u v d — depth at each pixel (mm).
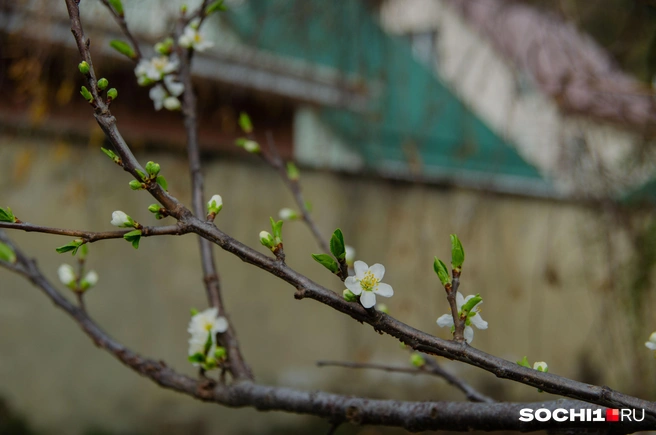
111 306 4855
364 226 6133
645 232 5195
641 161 5055
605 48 5160
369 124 6281
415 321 6352
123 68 4398
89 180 4645
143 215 4961
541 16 5273
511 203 7004
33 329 4605
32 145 4418
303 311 6023
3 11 3871
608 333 5398
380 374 6457
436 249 6441
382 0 5738
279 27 5633
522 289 7062
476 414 1151
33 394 4598
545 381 959
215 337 1529
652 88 4574
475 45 6152
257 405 1446
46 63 4109
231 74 5055
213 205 1048
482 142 7340
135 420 5047
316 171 5906
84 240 959
